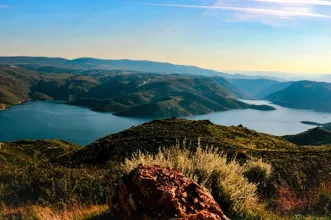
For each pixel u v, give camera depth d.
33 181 12.26
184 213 4.94
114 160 27.53
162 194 5.12
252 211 7.49
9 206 9.17
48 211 7.67
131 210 5.44
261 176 12.63
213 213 5.19
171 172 5.82
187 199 5.24
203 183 7.02
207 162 7.82
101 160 32.06
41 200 9.98
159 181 5.43
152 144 33.19
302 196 9.96
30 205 9.35
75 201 9.55
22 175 13.52
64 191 10.56
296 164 15.88
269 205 9.17
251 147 34.09
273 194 10.52
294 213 8.61
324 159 16.22
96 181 11.91
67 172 14.06
